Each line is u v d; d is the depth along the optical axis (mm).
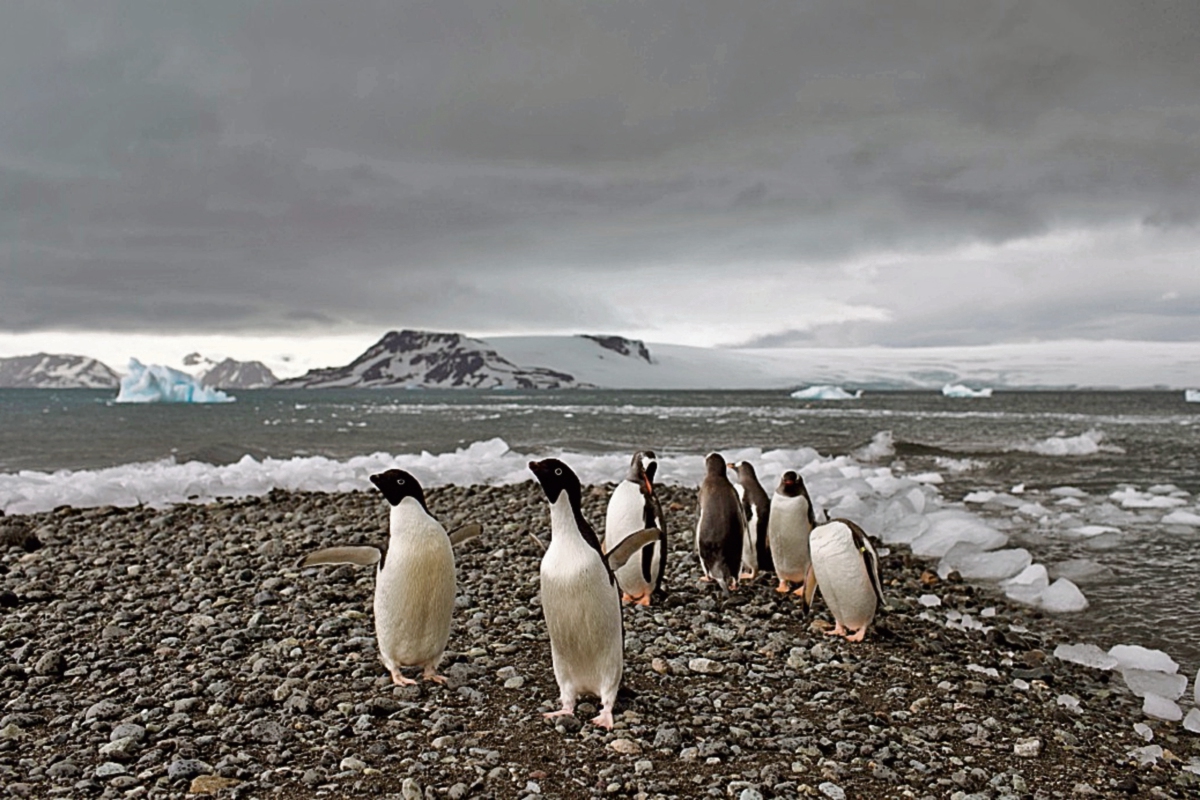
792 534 8805
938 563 11203
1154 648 7984
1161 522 14352
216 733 5125
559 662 5441
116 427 43219
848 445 30141
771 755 4988
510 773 4652
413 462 21172
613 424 44719
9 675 6094
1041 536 13219
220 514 13445
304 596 8305
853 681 6395
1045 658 7438
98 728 5180
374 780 4527
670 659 6695
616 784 4516
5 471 22375
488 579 9109
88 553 10617
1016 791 4734
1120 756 5395
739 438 33375
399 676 5941
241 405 98375
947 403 97375
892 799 4559
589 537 5414
